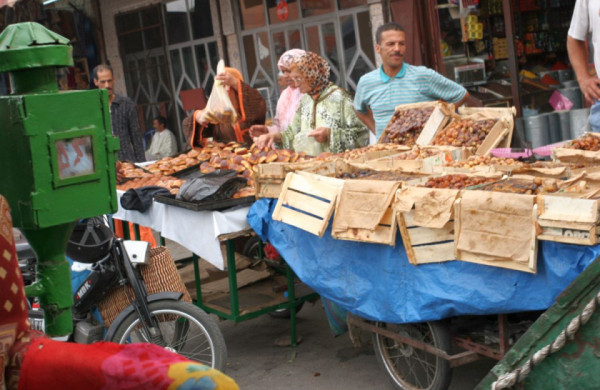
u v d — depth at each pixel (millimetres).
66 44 1243
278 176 3855
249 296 4566
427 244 3006
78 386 989
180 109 11508
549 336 2281
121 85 12164
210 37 10703
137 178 5441
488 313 2867
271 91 10180
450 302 2951
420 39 8062
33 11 11016
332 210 3412
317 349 4422
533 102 7961
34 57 1193
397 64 5074
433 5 7965
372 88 5242
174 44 11273
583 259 2500
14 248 1108
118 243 3721
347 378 3945
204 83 11000
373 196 3193
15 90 1240
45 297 1307
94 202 1242
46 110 1171
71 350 1027
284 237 3867
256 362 4328
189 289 4809
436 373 3316
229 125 6121
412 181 3371
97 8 12016
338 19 9125
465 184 3250
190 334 4910
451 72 8055
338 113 5234
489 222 2738
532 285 2695
